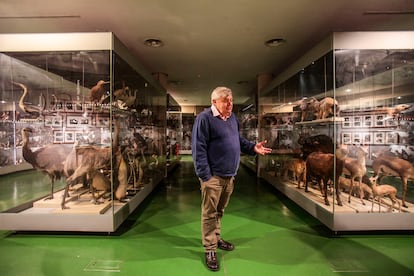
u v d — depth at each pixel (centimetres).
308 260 209
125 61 298
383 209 261
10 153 295
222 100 192
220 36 365
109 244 239
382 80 278
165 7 277
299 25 327
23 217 253
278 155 455
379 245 236
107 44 253
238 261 208
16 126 288
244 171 715
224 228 282
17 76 282
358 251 224
